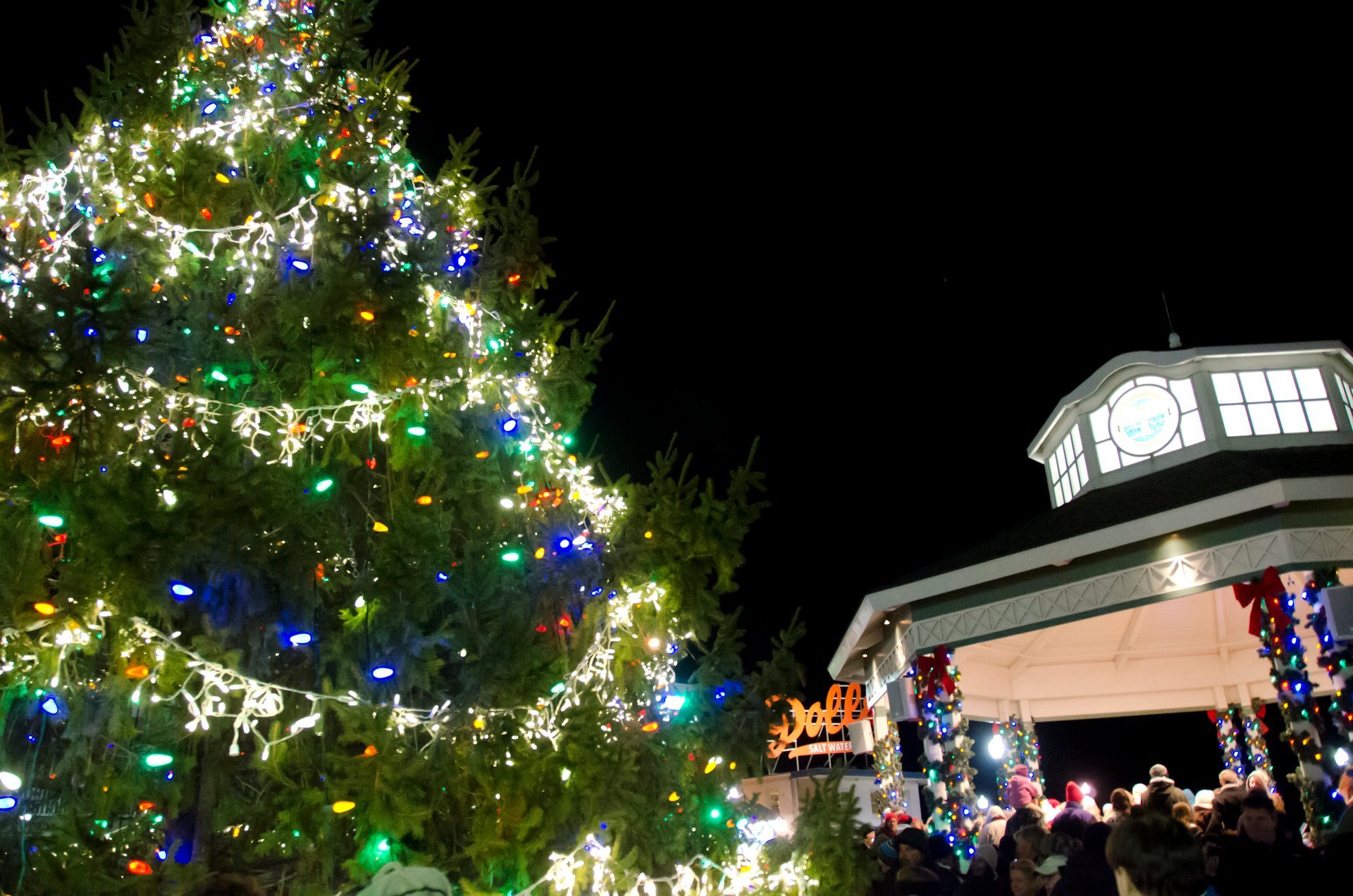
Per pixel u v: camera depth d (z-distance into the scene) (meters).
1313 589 8.95
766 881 5.11
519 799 4.46
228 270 5.28
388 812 3.91
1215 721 16.47
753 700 5.68
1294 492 8.73
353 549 5.11
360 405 4.92
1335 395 12.80
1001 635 10.95
